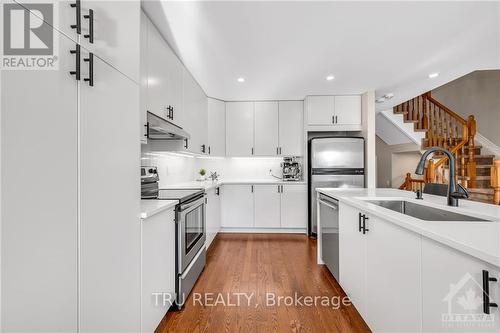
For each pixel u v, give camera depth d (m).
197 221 2.58
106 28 1.22
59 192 0.91
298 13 2.02
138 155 1.51
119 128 1.31
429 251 1.06
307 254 3.35
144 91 1.95
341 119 4.31
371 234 1.64
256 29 2.25
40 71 0.84
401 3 1.91
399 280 1.30
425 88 3.95
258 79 3.53
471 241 0.87
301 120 4.57
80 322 1.00
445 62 2.99
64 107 0.94
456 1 1.89
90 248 1.07
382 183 7.37
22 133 0.78
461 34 2.37
